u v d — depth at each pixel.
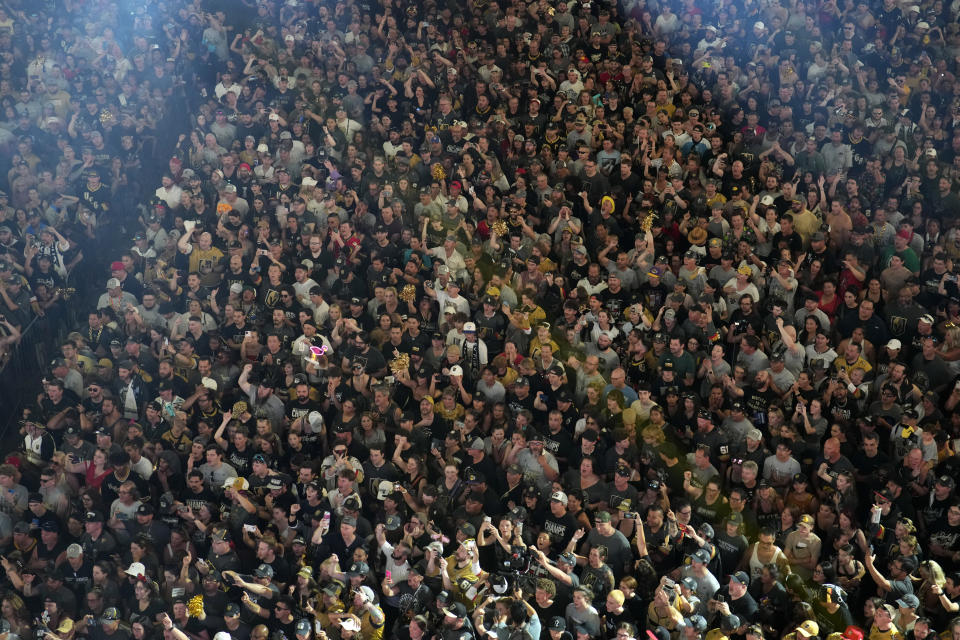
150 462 14.62
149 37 25.38
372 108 23.66
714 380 15.56
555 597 12.34
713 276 17.86
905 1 25.94
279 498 13.85
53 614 12.53
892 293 17.84
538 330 16.17
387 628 12.85
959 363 16.34
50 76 24.38
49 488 14.38
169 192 20.67
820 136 21.70
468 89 23.86
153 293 17.44
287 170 21.42
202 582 12.71
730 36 25.61
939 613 12.25
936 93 23.97
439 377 15.79
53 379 15.65
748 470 13.70
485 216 19.64
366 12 26.58
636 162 21.14
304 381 15.40
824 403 15.14
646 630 12.05
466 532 12.88
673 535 13.03
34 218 19.39
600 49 25.12
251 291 17.42
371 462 14.47
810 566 12.95
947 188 20.50
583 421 14.87
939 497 13.72
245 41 25.84
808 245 18.84
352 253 18.59
